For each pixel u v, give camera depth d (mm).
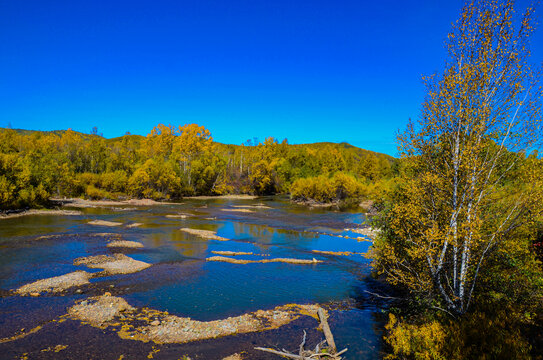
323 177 76938
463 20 11219
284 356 11453
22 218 40125
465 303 11211
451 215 10992
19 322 13375
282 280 20422
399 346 10805
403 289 16984
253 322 14188
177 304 16016
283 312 15359
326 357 11367
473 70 10828
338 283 20062
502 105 10633
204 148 105875
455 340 9258
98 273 20219
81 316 14086
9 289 17031
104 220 41562
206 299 16828
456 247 10672
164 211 54000
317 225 43125
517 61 10250
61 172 64188
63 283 18062
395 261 12773
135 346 11797
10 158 45094
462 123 11297
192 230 36156
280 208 64375
